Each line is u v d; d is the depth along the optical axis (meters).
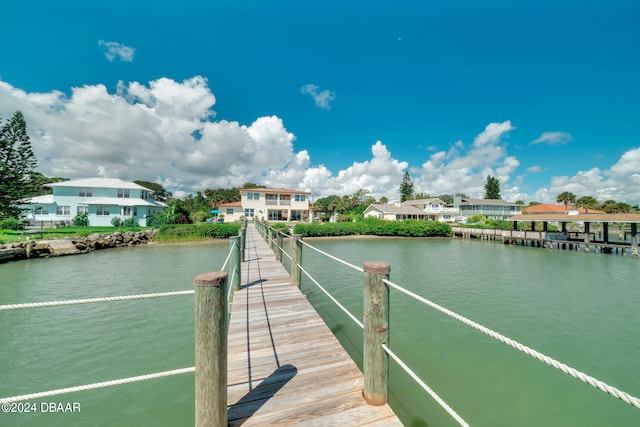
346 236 33.47
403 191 75.62
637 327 6.97
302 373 2.80
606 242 21.22
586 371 5.11
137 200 30.98
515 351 5.59
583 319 7.48
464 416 3.81
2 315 7.20
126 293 9.42
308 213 42.62
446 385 4.50
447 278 12.30
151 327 6.56
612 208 51.56
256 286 6.18
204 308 1.82
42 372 4.77
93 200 29.64
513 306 8.50
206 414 1.82
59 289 9.83
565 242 22.78
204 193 71.12
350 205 63.19
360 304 8.38
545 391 4.37
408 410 3.88
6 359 5.17
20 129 23.66
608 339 6.31
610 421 3.78
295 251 6.29
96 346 5.64
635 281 11.96
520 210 53.94
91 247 19.38
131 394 4.15
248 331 3.86
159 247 22.02
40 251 16.41
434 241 30.20
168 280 11.13
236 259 5.84
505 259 17.97
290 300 5.23
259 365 2.96
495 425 3.67
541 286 10.95
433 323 6.96
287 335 3.73
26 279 11.27
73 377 4.63
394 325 6.83
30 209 25.55
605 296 9.64
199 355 1.83
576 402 4.12
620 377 4.94
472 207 51.62
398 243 28.05
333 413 2.22
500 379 4.66
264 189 40.16
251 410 2.25
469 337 6.19
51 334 6.18
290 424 2.11
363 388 2.54
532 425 3.69
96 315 7.30
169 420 3.66
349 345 5.67
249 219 39.41
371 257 18.36
